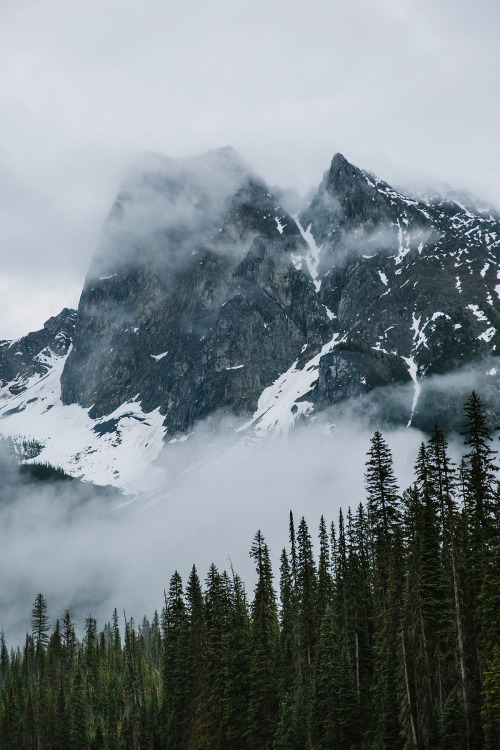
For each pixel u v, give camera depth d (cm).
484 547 7200
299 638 10444
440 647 7788
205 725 10831
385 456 9600
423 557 8000
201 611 11581
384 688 8444
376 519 9625
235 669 10725
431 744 7500
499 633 6881
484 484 7675
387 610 8794
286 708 9956
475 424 7819
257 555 11162
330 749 9081
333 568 10325
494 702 6706
